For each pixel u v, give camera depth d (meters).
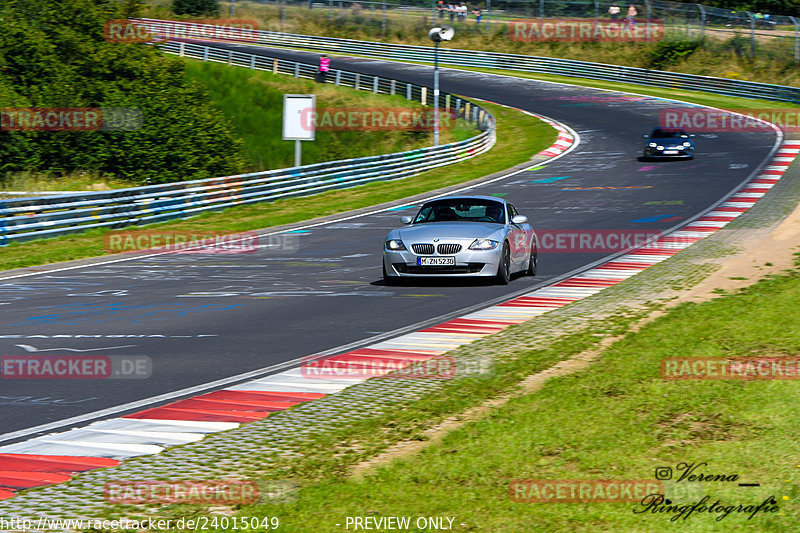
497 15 178.25
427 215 34.44
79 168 86.06
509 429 14.26
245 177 62.38
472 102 119.44
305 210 60.22
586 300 27.75
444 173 81.06
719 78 129.50
